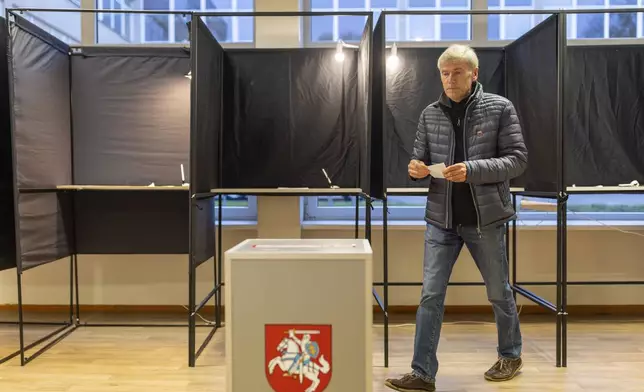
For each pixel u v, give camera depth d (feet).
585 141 10.48
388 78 10.53
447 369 7.81
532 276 10.87
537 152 9.00
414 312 11.08
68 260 11.03
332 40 11.65
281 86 10.62
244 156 10.68
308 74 10.60
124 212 10.46
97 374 7.66
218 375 7.59
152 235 10.47
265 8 10.72
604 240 10.78
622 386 7.11
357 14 8.02
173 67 10.43
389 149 10.62
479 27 11.24
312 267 4.34
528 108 9.38
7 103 8.93
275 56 10.60
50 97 9.46
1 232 8.77
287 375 4.38
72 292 10.46
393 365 7.98
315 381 4.37
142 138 10.46
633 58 10.41
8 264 8.98
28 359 8.23
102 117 10.41
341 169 10.67
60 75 9.92
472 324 10.25
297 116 10.64
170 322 10.49
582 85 10.43
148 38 11.69
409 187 10.61
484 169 6.32
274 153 10.68
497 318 7.29
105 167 10.44
